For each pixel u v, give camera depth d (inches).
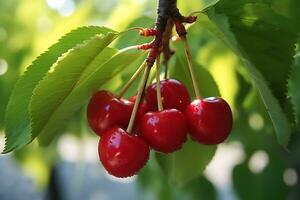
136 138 13.5
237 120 24.2
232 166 26.7
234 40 13.1
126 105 14.1
